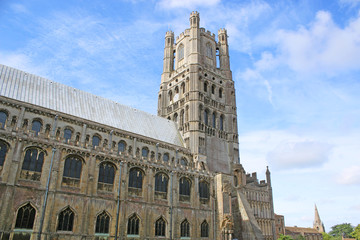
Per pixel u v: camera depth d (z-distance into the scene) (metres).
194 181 76.12
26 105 60.06
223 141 98.62
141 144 76.94
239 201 84.56
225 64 112.88
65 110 68.19
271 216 110.12
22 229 47.94
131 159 64.94
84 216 54.50
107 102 81.50
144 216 63.12
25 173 51.12
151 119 90.75
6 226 46.31
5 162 49.19
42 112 61.97
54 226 50.91
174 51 118.06
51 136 55.47
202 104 95.56
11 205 47.66
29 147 52.78
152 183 67.19
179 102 100.56
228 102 105.94
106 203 58.44
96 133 68.94
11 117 57.66
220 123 101.69
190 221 71.44
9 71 65.38
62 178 54.59
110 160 61.75
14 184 48.78
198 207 74.25
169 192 69.81
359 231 172.50
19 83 64.94
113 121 77.06
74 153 57.09
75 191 55.34
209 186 80.00
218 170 91.12
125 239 58.88
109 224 57.91
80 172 57.53
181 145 90.69
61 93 71.69
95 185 58.12
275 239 107.75
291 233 147.75
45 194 51.34
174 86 106.06
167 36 119.69
